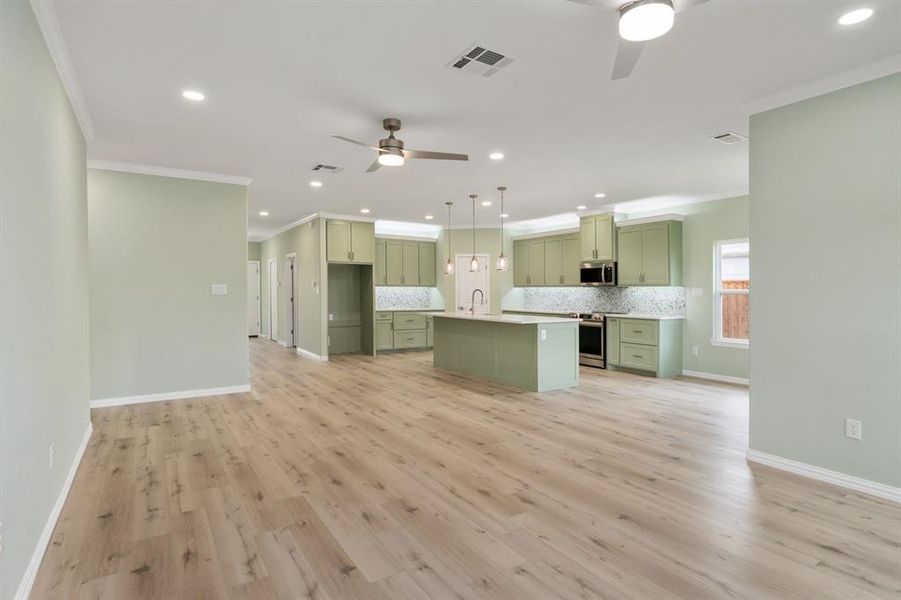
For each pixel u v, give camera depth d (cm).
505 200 677
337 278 910
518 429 412
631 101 329
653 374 665
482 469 322
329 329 901
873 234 278
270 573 205
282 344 1038
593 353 746
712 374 645
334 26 235
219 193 534
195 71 281
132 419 438
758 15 228
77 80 290
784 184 315
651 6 177
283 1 214
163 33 240
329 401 513
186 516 256
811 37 247
